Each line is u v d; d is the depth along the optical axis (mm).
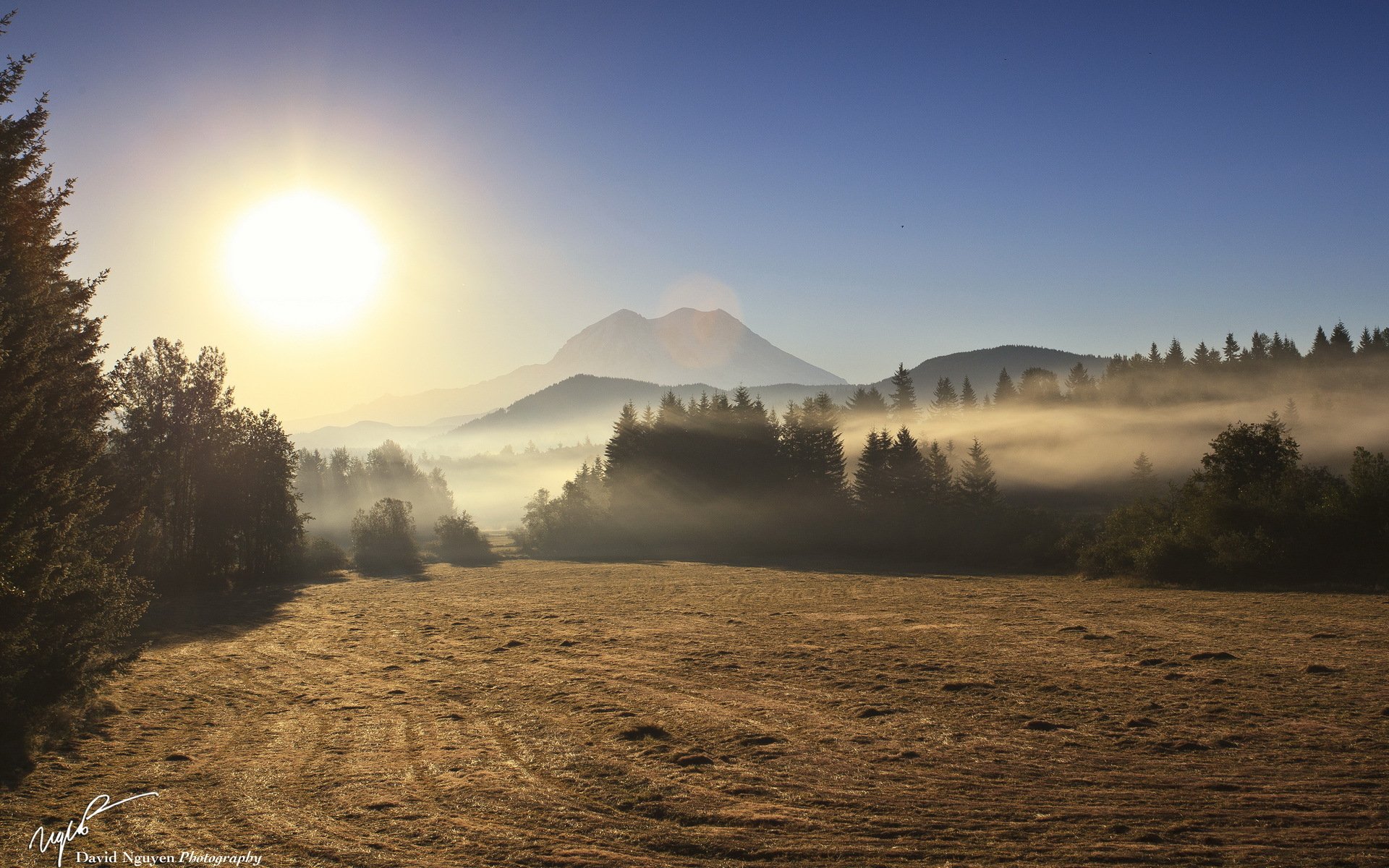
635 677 21516
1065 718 15766
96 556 20688
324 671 24844
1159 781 11992
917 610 34812
